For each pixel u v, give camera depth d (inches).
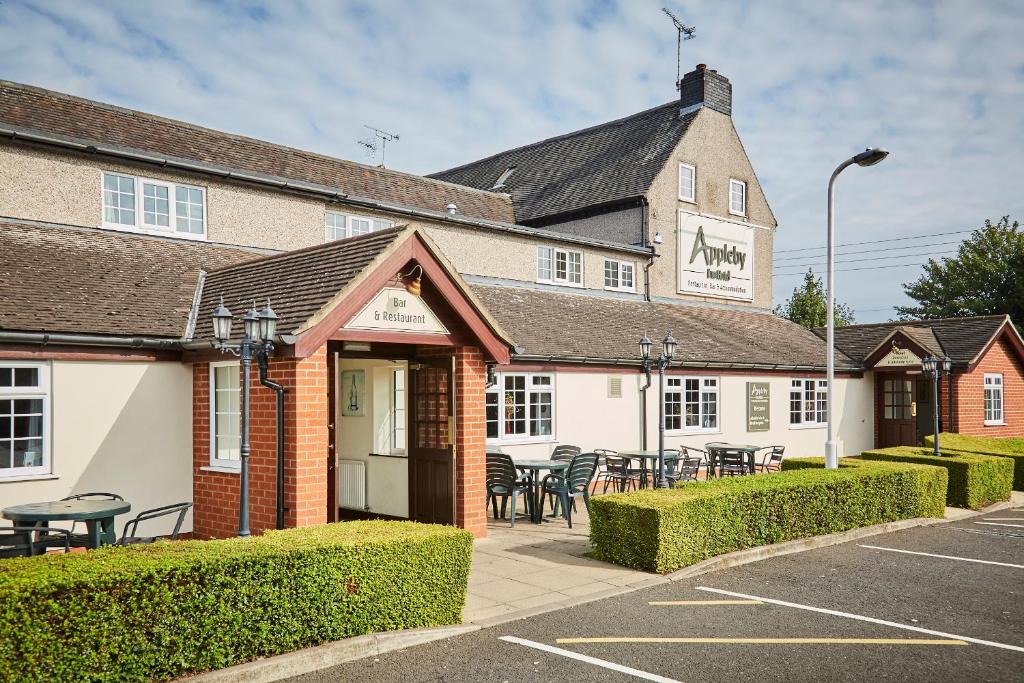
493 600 311.3
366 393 515.2
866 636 271.9
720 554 384.2
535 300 741.3
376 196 770.2
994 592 331.6
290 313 367.2
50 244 470.9
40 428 379.6
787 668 241.3
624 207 912.9
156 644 211.6
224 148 661.9
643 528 359.3
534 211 995.9
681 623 284.8
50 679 194.2
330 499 389.4
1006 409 937.5
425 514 448.5
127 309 422.9
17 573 201.3
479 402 430.6
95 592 201.6
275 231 608.1
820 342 986.1
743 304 1026.1
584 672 236.7
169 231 550.3
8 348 364.2
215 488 406.6
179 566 216.2
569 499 469.7
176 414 420.2
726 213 1004.6
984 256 1551.4
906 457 620.1
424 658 247.6
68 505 320.5
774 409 834.2
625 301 856.9
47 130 526.3
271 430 365.4
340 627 249.3
